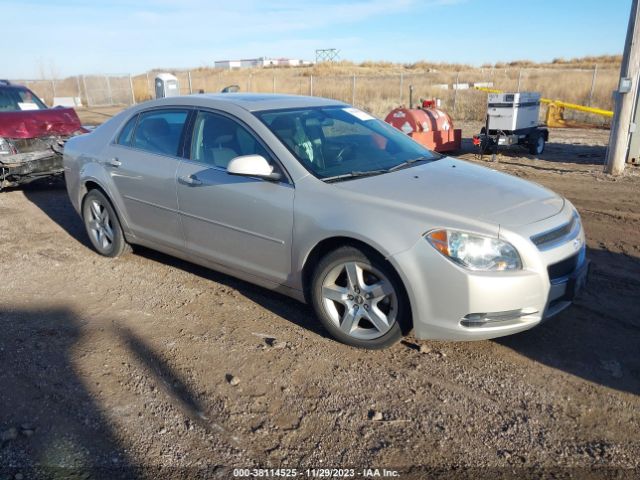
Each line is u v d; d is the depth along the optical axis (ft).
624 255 17.88
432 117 37.58
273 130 13.50
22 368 11.66
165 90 53.57
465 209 11.24
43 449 9.23
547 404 10.29
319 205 12.07
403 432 9.59
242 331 13.16
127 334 13.09
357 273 11.76
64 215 24.03
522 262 10.63
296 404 10.37
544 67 172.96
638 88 33.12
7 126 25.99
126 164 16.42
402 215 11.19
